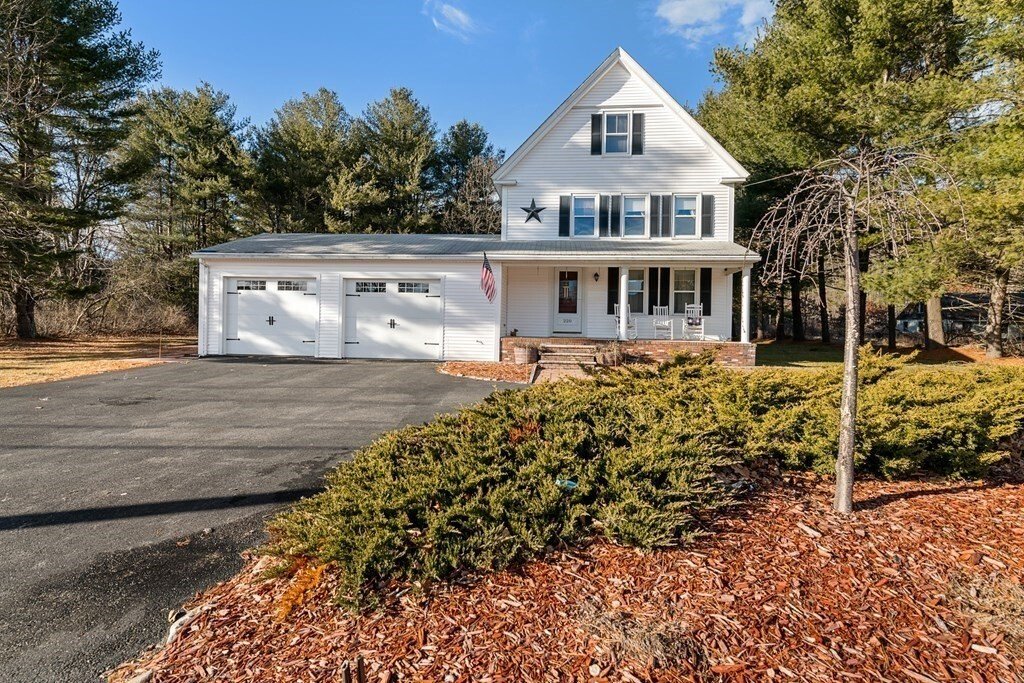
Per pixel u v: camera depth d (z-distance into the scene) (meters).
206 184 25.95
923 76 15.05
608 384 5.94
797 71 16.02
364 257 14.54
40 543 3.59
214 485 4.76
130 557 3.39
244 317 14.95
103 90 18.66
